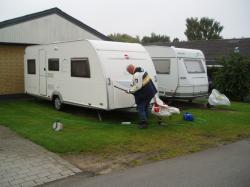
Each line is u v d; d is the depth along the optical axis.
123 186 4.97
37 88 12.69
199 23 48.44
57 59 11.16
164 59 12.97
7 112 11.01
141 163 6.11
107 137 7.83
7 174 5.43
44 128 8.58
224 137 8.16
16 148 6.85
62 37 15.27
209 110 12.28
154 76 10.40
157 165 5.99
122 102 9.43
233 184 5.05
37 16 14.30
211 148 7.18
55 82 11.40
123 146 7.17
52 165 5.89
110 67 9.34
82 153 6.64
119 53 9.76
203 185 5.01
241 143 7.64
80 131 8.35
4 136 7.80
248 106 13.70
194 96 13.05
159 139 7.82
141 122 8.81
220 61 16.50
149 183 5.09
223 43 24.05
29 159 6.18
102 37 16.67
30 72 13.11
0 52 14.00
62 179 5.28
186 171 5.65
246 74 15.66
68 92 10.73
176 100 14.45
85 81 9.87
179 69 12.58
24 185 5.02
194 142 7.64
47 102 13.60
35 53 12.56
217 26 48.12
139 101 8.78
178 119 10.15
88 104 9.87
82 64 9.94
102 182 5.14
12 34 13.68
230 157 6.51
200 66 13.46
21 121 9.45
